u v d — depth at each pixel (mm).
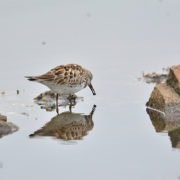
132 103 15102
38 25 22625
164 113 13922
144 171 10062
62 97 16188
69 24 22906
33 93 16266
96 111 14508
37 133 12555
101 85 16922
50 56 19250
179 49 19938
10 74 17688
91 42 20938
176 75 14281
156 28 22406
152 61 18922
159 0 26078
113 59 19234
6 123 12828
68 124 13359
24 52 19703
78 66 15914
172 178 9695
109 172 10055
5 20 22922
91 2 25938
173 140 11844
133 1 26188
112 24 23078
